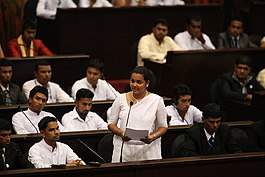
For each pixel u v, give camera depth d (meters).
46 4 19.20
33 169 9.59
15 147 10.95
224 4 22.81
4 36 19.56
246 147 12.34
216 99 16.34
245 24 21.70
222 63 17.27
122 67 19.05
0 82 14.60
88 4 19.72
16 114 12.72
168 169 10.04
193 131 11.72
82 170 9.64
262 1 22.12
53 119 11.22
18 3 19.61
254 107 15.41
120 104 10.86
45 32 19.12
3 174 9.38
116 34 18.91
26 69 16.05
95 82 15.00
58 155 11.30
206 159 10.21
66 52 18.47
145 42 17.55
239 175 10.43
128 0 20.17
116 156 10.88
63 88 16.41
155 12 19.28
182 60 16.86
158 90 16.94
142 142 10.80
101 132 12.05
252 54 17.59
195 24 18.36
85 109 12.88
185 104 13.27
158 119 10.85
